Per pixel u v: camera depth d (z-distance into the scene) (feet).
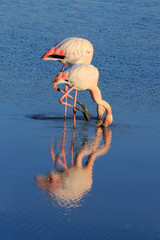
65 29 87.30
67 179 36.24
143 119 52.03
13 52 74.49
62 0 111.96
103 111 52.54
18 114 52.06
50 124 49.73
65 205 31.86
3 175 36.60
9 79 63.67
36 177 36.40
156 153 42.55
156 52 76.54
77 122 51.39
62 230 28.73
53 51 52.13
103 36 83.97
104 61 71.67
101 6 106.73
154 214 31.01
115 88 61.62
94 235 28.35
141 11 103.19
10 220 29.71
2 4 105.81
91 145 44.24
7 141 43.98
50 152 41.86
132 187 35.19
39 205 31.71
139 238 28.19
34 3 108.06
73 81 48.47
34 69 68.13
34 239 27.71
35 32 84.99
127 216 30.63
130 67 69.62
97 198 33.17
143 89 61.52
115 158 41.16
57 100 57.77
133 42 81.46
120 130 48.88
